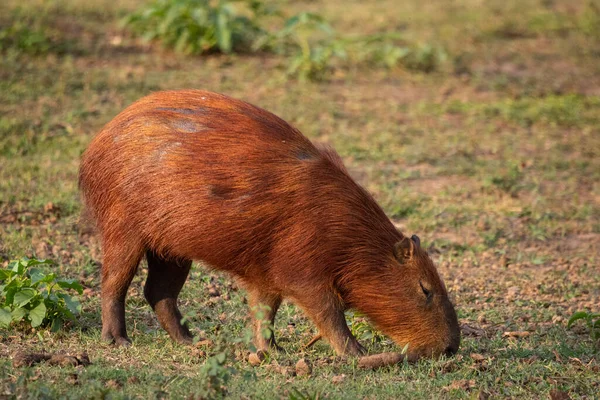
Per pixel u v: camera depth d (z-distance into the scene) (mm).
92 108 30828
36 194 23734
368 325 16344
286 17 43031
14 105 30531
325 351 15766
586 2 52469
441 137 31500
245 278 15188
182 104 15117
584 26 47812
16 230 21109
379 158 28906
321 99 34344
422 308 14961
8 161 26172
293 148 14961
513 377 14695
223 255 14766
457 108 34625
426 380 14219
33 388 12195
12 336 15219
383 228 15156
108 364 14133
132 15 38969
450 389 13805
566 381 14578
